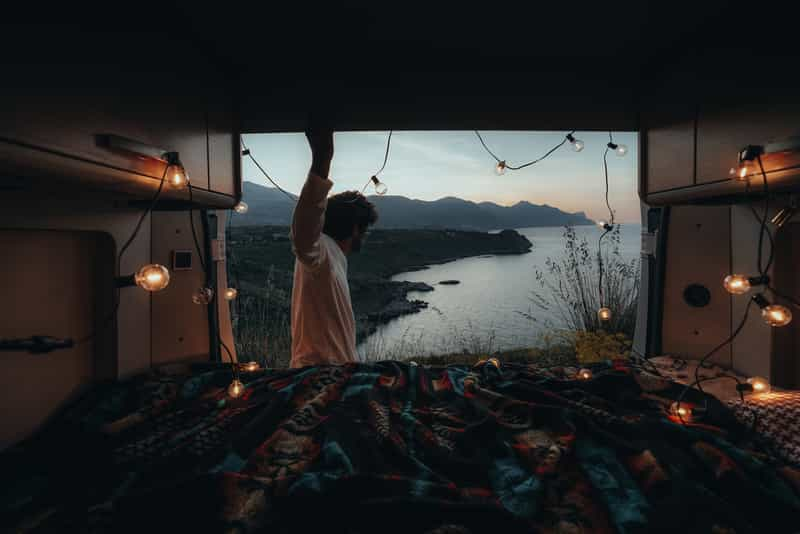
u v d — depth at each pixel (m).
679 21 1.56
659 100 1.92
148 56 1.37
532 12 1.52
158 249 2.34
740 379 2.20
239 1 1.42
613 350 3.38
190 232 2.53
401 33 1.67
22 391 1.59
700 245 2.53
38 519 1.05
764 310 1.39
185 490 1.05
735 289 1.42
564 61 1.95
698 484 1.15
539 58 1.92
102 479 1.25
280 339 4.31
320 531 1.00
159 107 1.42
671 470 1.19
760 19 1.35
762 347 2.14
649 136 2.01
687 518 1.02
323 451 1.31
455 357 4.49
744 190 1.52
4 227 1.45
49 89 1.01
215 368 2.26
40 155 0.99
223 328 2.99
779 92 1.28
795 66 1.22
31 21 0.96
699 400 1.69
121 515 1.01
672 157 1.83
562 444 1.33
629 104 2.12
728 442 1.38
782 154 1.27
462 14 1.53
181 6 1.43
